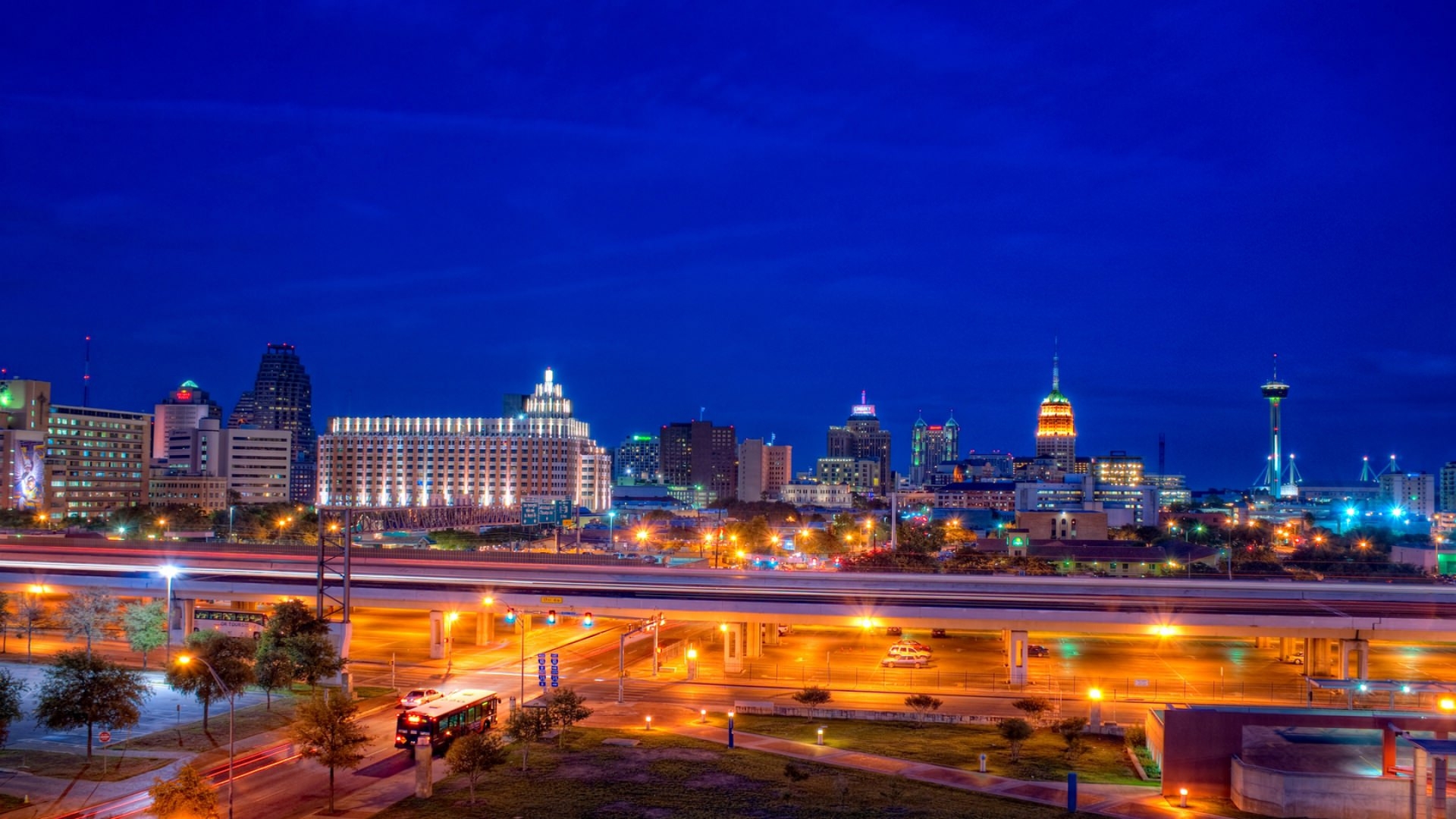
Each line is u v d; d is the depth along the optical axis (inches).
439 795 2696.9
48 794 2679.6
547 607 4564.5
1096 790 2795.3
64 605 4753.9
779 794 2709.2
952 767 3006.9
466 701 3248.0
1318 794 2610.7
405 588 4771.2
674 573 5511.8
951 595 4633.4
